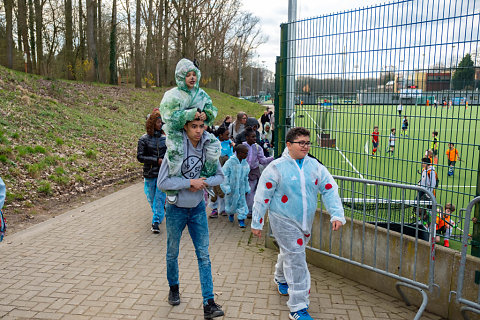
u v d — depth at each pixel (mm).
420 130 4582
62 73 30266
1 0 27516
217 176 3842
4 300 3969
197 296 4105
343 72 5098
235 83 67500
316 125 5613
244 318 3666
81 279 4496
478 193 3939
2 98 12961
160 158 6270
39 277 4539
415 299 3885
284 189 3625
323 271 4797
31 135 11016
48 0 32156
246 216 6988
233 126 9305
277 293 4172
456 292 3502
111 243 5766
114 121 17375
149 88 33344
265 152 10984
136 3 32250
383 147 4984
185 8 38906
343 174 5410
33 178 8680
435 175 4547
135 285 4352
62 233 6207
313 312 3770
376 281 4266
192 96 3580
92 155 11570
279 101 6156
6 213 6965
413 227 4391
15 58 28531
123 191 9477
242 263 5012
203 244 3795
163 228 6566
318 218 4898
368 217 4941
